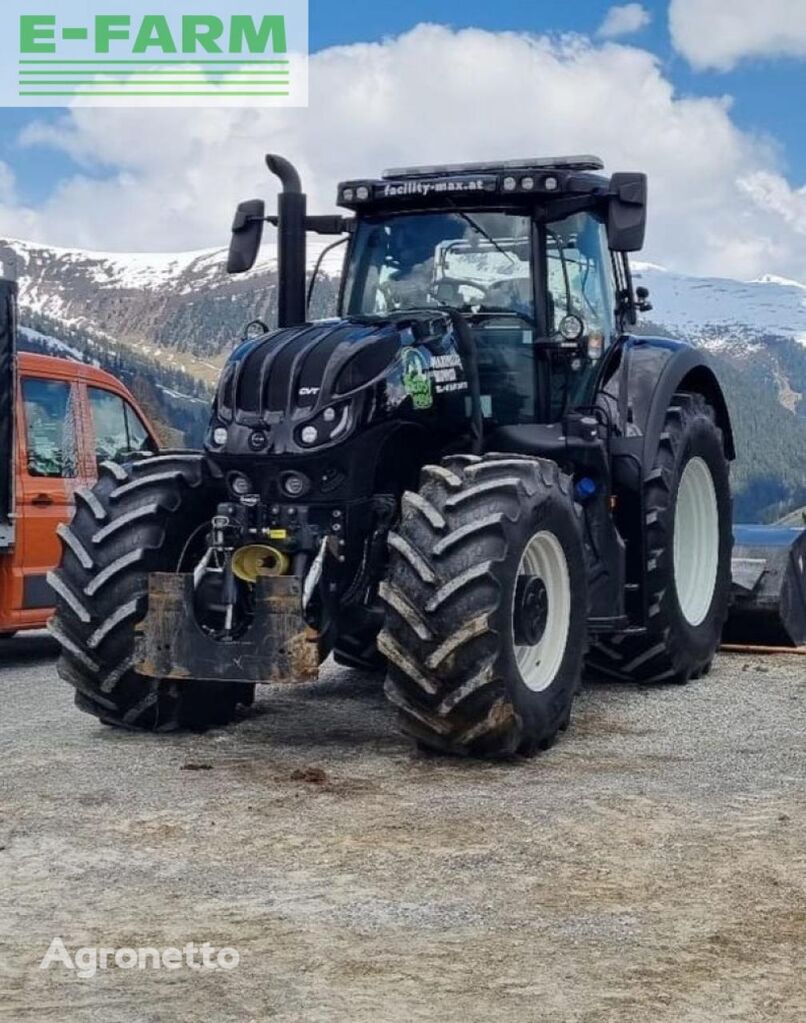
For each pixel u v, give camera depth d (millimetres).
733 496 8594
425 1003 3508
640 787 5562
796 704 7352
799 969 3715
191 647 6051
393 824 5051
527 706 5938
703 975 3672
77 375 10000
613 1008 3471
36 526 9367
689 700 7461
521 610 5945
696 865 4574
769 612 9133
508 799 5379
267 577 5965
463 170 7324
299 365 6293
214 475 6418
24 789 5562
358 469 6227
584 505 7031
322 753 6207
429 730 5891
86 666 6391
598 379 7438
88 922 4094
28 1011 3479
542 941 3918
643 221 6738
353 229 7480
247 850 4762
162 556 6410
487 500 5914
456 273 7234
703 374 8336
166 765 5977
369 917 4113
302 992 3580
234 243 7332
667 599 7574
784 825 5020
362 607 6336
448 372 6703
